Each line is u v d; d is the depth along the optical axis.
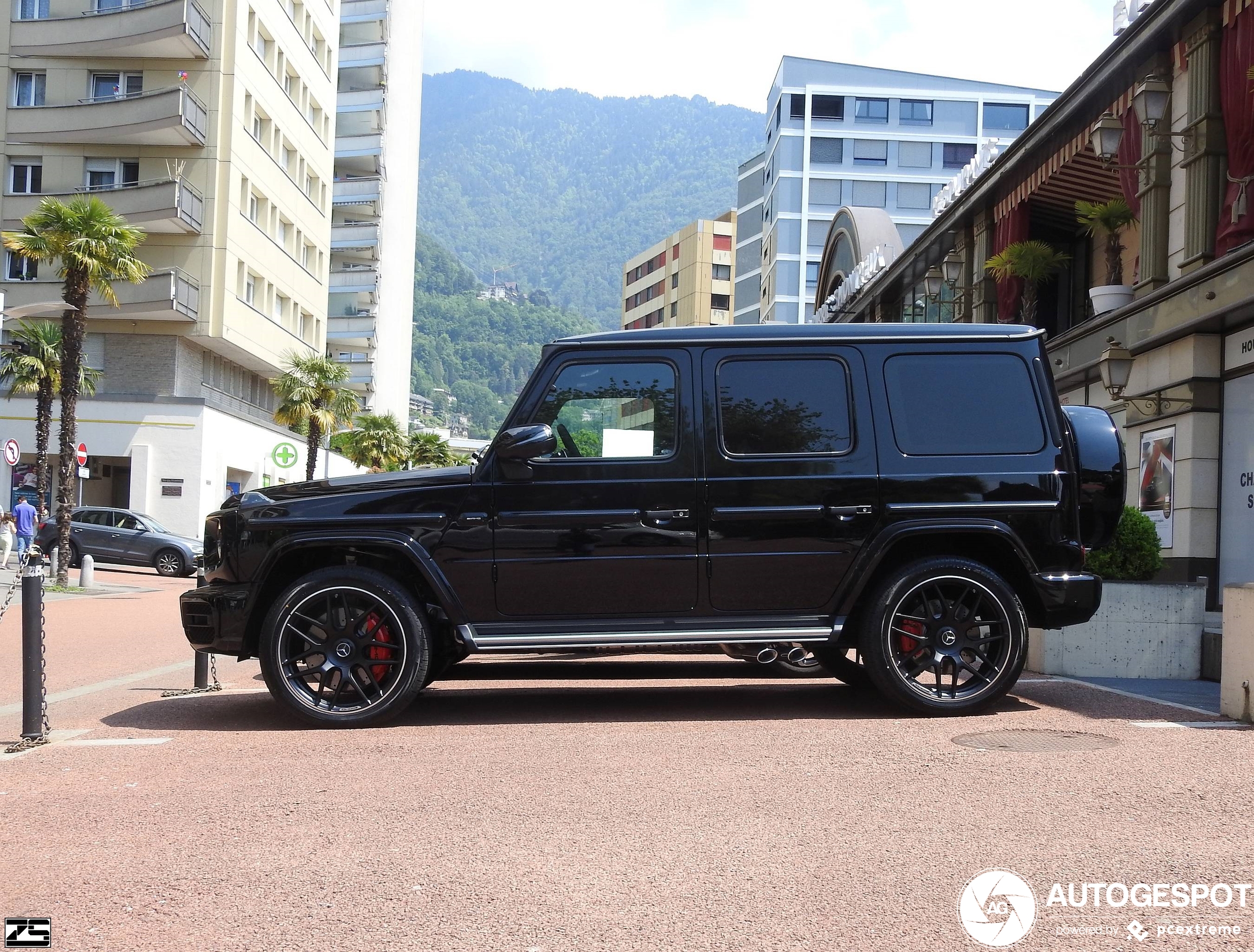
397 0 78.94
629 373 6.79
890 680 6.55
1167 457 16.02
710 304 118.81
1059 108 19.25
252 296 45.72
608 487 6.62
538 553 6.57
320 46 54.97
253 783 5.07
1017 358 6.91
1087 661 8.57
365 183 70.31
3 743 6.16
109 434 39.25
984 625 6.67
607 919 3.30
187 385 41.78
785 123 78.12
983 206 24.28
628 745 5.80
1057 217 23.27
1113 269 18.61
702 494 6.64
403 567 6.73
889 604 6.59
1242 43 14.71
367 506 6.59
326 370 44.47
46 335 36.72
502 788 4.90
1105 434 7.07
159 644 12.84
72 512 26.34
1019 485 6.72
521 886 3.61
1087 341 18.70
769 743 5.78
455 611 6.54
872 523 6.66
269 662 6.45
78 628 15.02
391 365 78.44
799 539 6.63
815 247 77.75
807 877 3.65
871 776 5.02
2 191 40.91
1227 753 5.38
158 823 4.39
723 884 3.60
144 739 6.18
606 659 9.78
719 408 6.74
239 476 44.62
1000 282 23.33
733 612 6.66
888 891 3.51
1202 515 15.23
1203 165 15.38
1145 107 16.00
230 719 6.86
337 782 5.05
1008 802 4.52
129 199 39.19
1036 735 5.91
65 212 26.02
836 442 6.73
